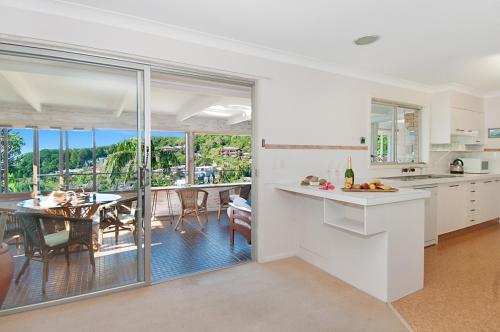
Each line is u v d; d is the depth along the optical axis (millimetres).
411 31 2545
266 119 3072
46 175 2285
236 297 2363
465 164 4938
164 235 4402
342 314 2109
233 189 6254
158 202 6043
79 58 2283
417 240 2469
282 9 2186
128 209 2557
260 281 2656
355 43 2822
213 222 5328
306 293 2428
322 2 2078
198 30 2555
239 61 2881
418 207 2473
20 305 2166
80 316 2084
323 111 3455
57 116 2311
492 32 2553
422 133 4664
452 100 4418
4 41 2059
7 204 2156
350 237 2576
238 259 3305
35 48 2148
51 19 2117
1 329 1923
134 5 2135
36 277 2242
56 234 2322
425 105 4551
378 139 4410
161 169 6367
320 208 2926
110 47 2303
